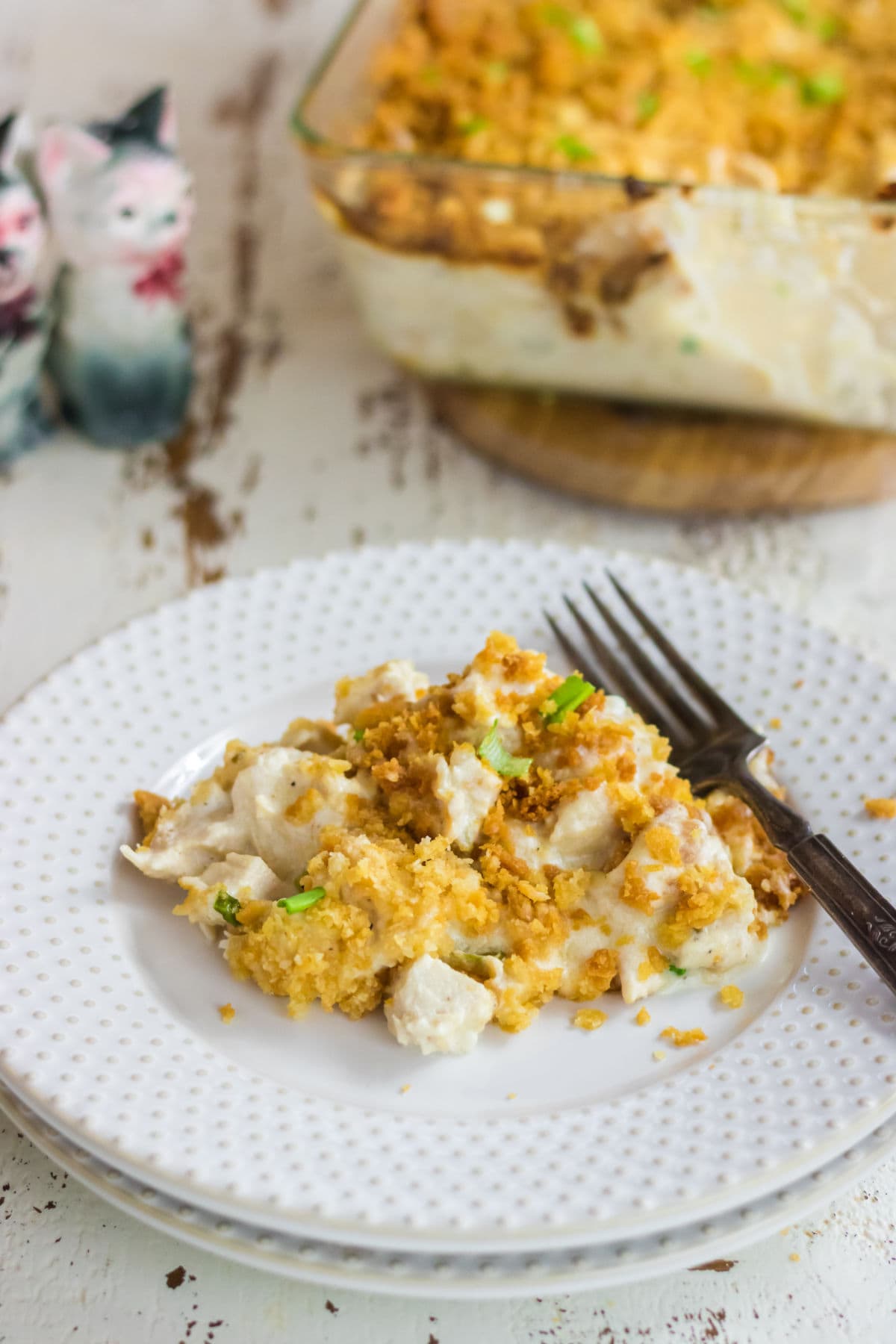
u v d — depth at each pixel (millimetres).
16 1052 451
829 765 530
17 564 653
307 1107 452
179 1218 433
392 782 494
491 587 583
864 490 667
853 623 635
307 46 890
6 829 506
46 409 713
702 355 648
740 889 480
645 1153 439
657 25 771
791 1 784
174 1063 457
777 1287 447
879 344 638
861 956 478
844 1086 449
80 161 636
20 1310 440
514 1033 470
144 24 896
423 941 466
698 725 534
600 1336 439
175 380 690
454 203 629
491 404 689
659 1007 476
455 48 748
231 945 479
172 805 519
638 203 611
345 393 728
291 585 579
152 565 655
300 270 782
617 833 491
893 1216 460
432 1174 435
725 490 664
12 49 872
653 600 579
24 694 541
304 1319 442
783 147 713
